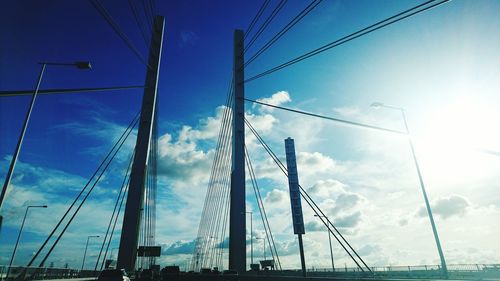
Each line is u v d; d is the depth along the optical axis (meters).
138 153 52.94
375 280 18.88
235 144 52.47
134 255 47.16
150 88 56.56
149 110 55.47
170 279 43.22
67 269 39.41
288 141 45.66
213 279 40.25
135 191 50.41
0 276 25.22
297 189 42.59
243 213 48.69
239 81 55.47
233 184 50.84
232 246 48.38
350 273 40.44
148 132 54.22
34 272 30.47
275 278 31.05
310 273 49.62
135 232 48.19
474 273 28.75
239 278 38.06
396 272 34.53
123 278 22.53
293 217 41.12
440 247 23.53
